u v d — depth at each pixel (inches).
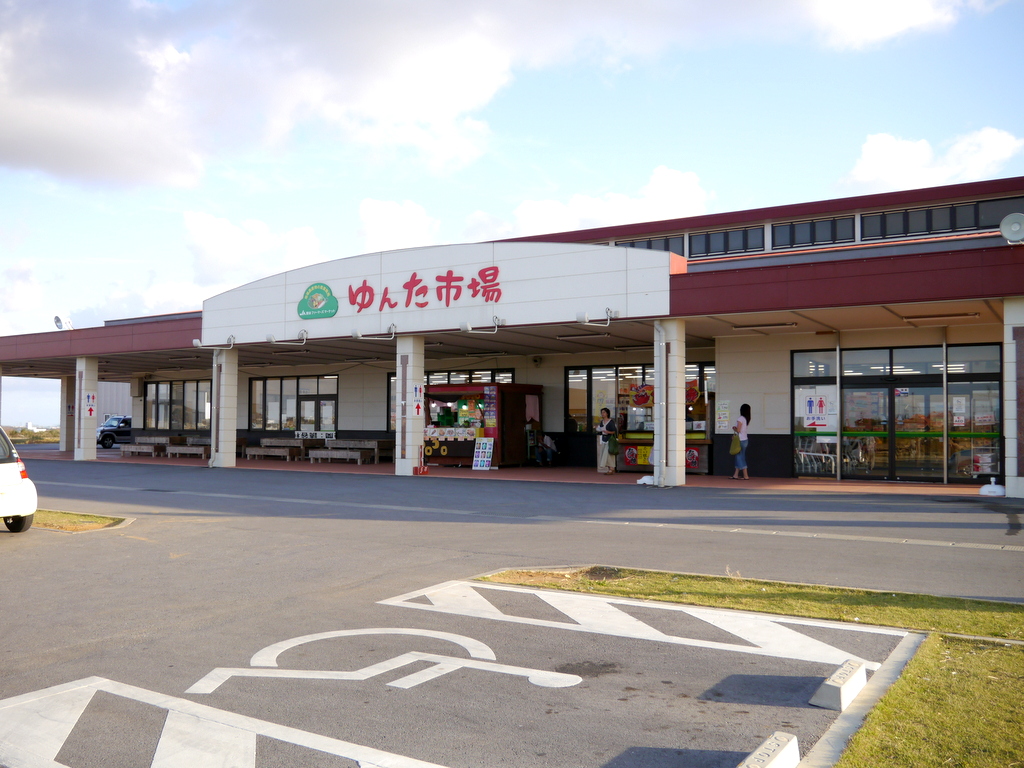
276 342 943.0
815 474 788.0
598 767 156.5
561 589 310.2
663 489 693.9
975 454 722.2
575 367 1021.2
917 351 750.5
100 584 325.7
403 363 867.4
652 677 208.1
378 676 210.2
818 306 628.7
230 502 614.2
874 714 174.2
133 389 1530.5
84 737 173.3
